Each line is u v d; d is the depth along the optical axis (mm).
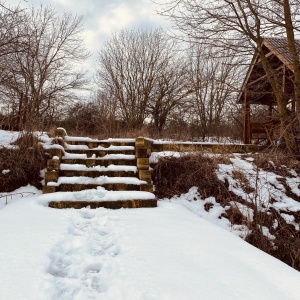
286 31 6691
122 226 3514
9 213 3859
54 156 5484
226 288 2092
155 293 1964
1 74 8562
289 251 4312
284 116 6895
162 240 3041
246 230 4508
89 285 2215
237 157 6422
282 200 5137
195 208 5051
